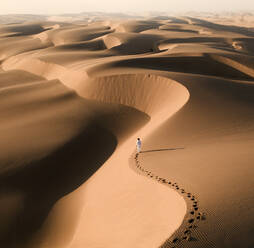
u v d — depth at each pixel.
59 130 25.94
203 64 54.19
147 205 10.90
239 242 7.55
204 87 31.78
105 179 17.14
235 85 35.25
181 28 149.12
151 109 31.88
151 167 15.20
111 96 34.91
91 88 36.56
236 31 155.38
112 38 96.69
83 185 18.92
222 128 21.45
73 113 30.55
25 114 30.25
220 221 8.42
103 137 26.06
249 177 11.28
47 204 17.36
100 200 14.30
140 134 24.25
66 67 55.31
